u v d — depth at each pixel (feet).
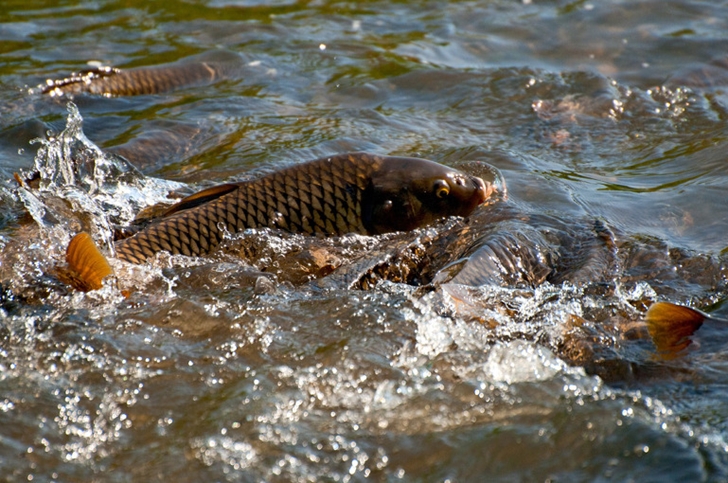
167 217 32.22
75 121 40.75
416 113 51.57
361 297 27.04
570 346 25.50
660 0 70.08
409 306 26.30
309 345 24.50
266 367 23.57
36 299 27.48
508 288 27.99
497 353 23.95
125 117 50.19
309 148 44.86
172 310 26.27
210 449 20.75
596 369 24.59
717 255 32.04
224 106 52.26
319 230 32.68
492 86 55.47
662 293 29.01
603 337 25.91
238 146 45.39
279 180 32.63
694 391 23.31
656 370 24.40
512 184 39.27
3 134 46.14
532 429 21.29
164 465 20.31
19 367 23.54
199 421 21.59
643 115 50.75
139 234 30.50
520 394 22.47
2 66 57.67
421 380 23.03
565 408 21.91
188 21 68.39
